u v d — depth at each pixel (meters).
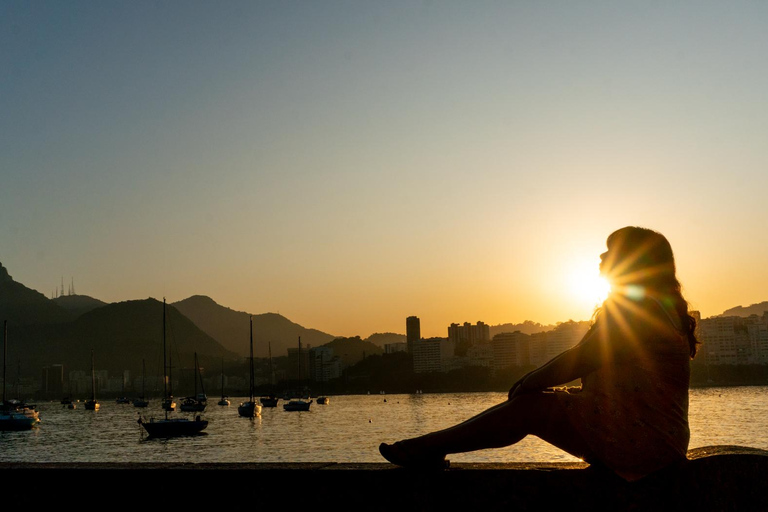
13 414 103.50
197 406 147.00
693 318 4.38
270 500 4.42
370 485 4.32
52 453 69.50
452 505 4.21
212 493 4.50
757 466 4.00
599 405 4.11
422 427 100.69
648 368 4.07
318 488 4.37
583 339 4.41
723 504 3.94
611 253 4.46
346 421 116.94
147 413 158.50
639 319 4.09
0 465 4.96
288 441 77.56
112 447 73.62
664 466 3.99
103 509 4.62
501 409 4.30
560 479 4.09
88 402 186.50
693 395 188.00
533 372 4.28
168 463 4.90
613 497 4.02
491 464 4.48
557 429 4.23
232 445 73.25
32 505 4.69
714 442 67.31
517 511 4.12
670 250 4.39
